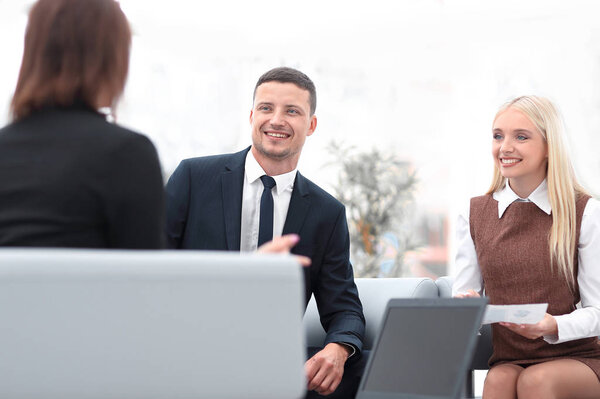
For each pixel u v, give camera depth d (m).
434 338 1.45
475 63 6.52
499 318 2.01
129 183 1.31
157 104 6.69
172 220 2.54
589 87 6.04
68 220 1.28
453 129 6.61
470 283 2.57
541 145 2.42
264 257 1.14
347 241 2.64
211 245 2.51
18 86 1.42
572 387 2.20
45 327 1.05
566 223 2.37
